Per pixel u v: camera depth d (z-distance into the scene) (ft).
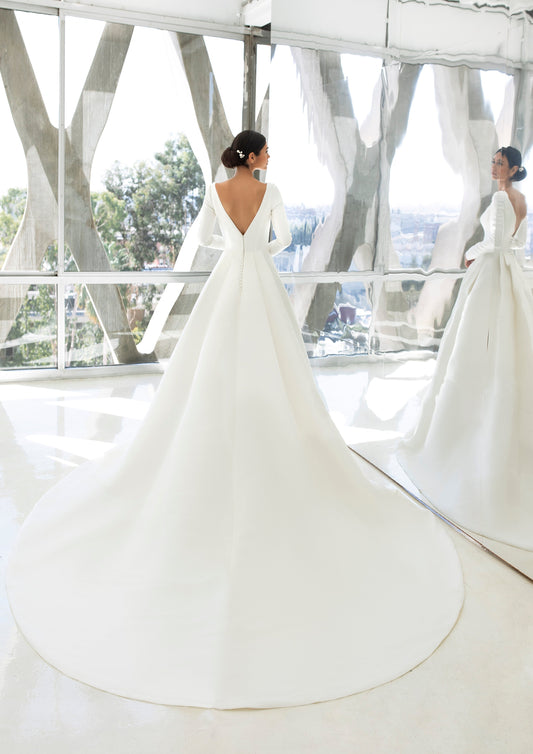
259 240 9.17
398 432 11.02
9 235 16.96
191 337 8.95
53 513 9.08
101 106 17.11
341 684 6.06
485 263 8.59
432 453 9.98
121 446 11.17
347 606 7.06
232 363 8.43
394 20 10.41
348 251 12.39
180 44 17.53
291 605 6.93
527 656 6.59
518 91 7.66
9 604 7.18
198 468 7.84
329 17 12.36
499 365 8.45
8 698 5.82
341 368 13.10
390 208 10.91
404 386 10.76
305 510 8.02
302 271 14.48
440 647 6.68
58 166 17.03
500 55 7.95
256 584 7.06
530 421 8.02
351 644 6.56
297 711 5.75
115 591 7.18
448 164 9.23
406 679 6.19
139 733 5.46
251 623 6.65
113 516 8.37
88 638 6.55
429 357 10.00
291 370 8.93
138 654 6.31
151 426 8.79
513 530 8.32
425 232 9.93
